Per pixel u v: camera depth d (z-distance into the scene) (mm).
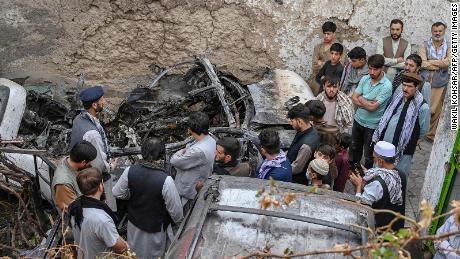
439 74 9219
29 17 10414
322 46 9977
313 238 4461
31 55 10609
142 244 5766
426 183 7398
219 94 7887
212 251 4348
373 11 10453
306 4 10500
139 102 8289
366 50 10703
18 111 7676
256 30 10688
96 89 6422
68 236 5676
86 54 10719
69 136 7504
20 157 6984
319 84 9500
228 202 4836
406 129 7199
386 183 5656
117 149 6922
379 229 3293
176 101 8000
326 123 7035
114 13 10523
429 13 10375
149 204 5617
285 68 10844
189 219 4738
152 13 10562
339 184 6812
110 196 6316
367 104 7781
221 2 10539
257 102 8273
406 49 9672
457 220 3041
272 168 6039
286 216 4586
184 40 10750
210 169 6234
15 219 6398
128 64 10828
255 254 3713
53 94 8938
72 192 5578
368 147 8031
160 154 5672
